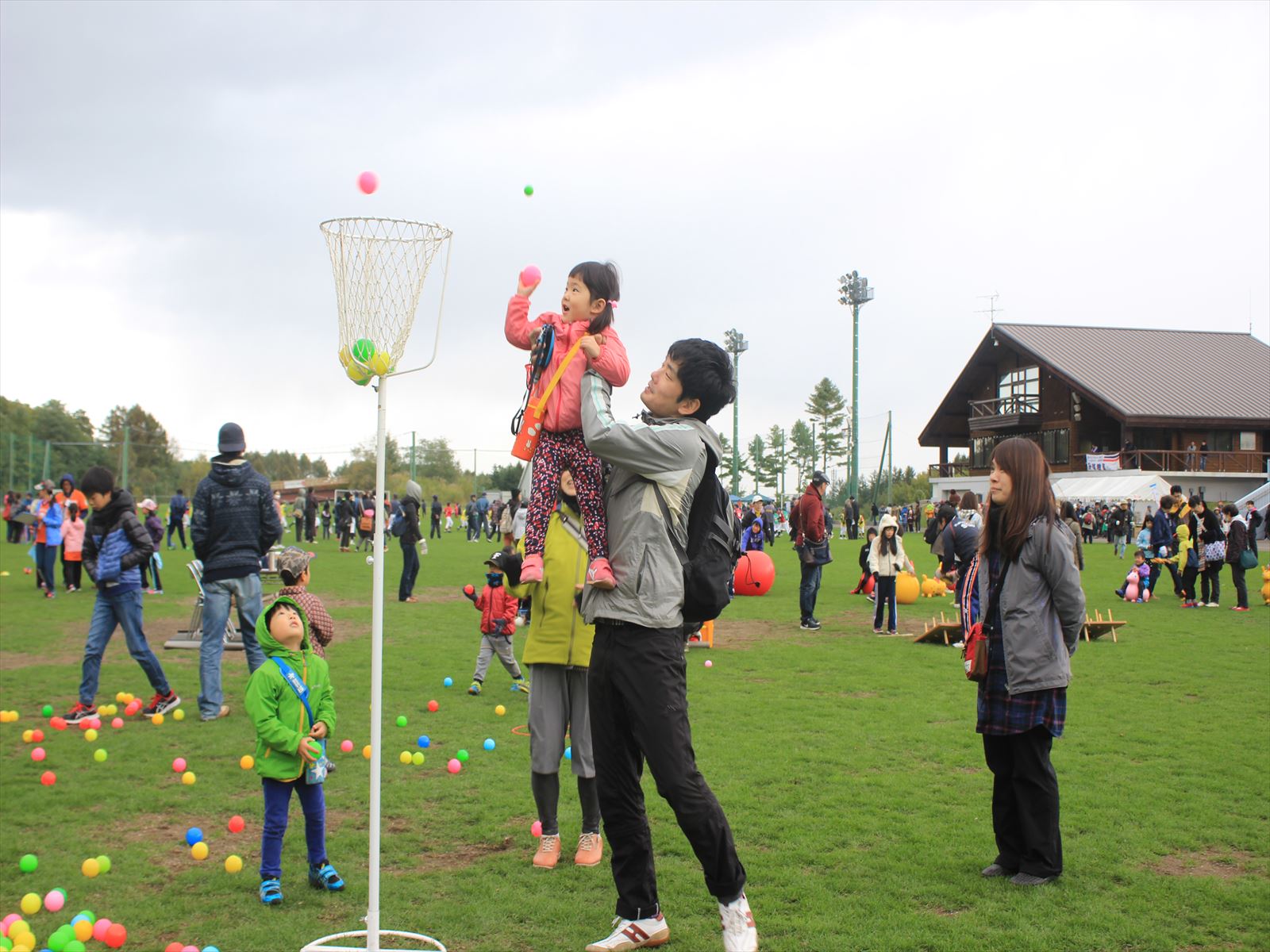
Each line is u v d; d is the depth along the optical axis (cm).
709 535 404
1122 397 4869
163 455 8681
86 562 852
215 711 848
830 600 1925
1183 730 803
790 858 516
